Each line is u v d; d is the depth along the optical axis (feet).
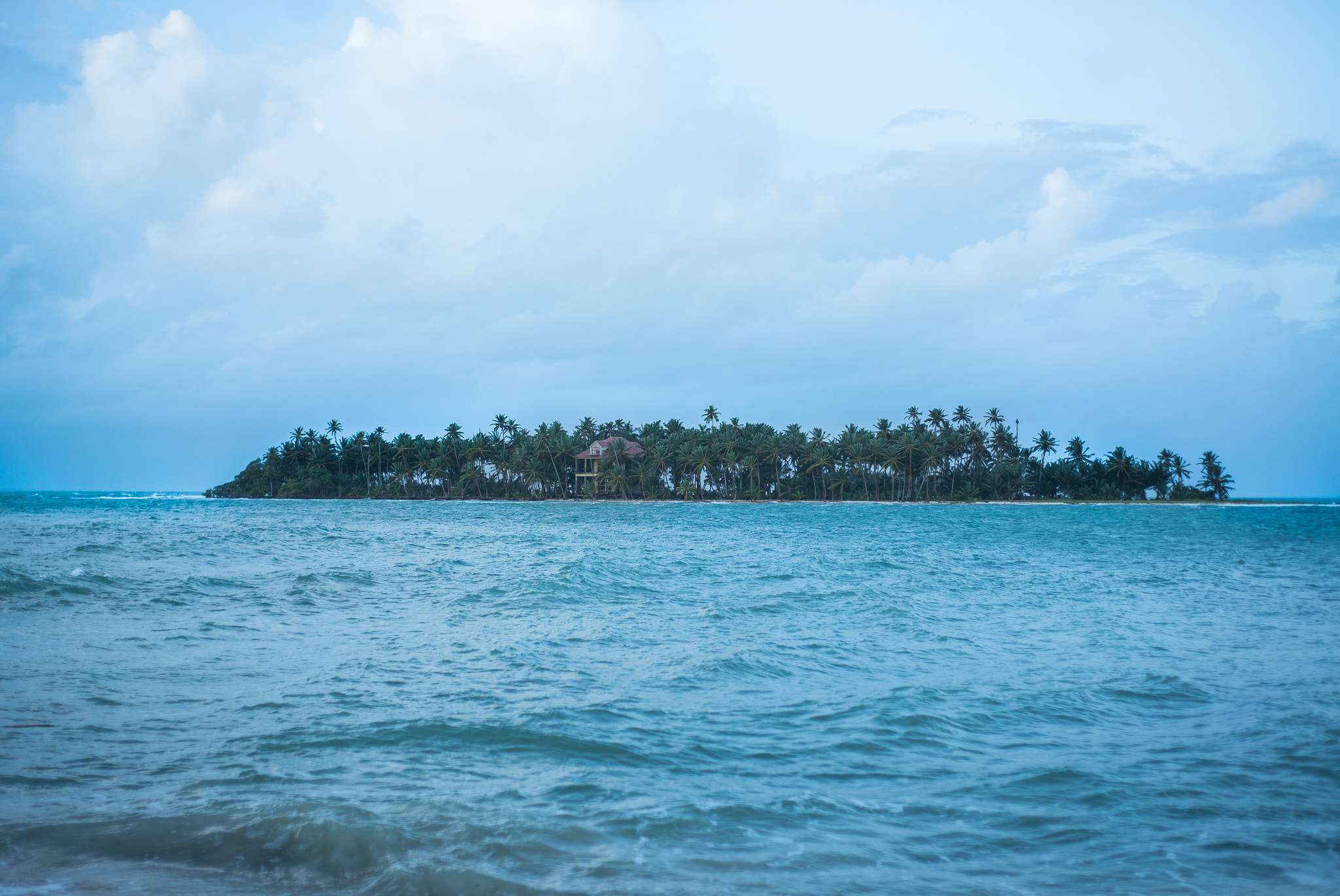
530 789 29.76
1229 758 34.24
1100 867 24.22
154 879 22.38
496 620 69.26
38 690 42.55
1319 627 70.03
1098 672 50.62
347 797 28.58
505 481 605.73
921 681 47.60
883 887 22.75
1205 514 435.94
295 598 81.20
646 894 21.95
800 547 172.76
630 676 48.24
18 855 23.56
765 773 32.04
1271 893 22.53
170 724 37.24
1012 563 136.87
